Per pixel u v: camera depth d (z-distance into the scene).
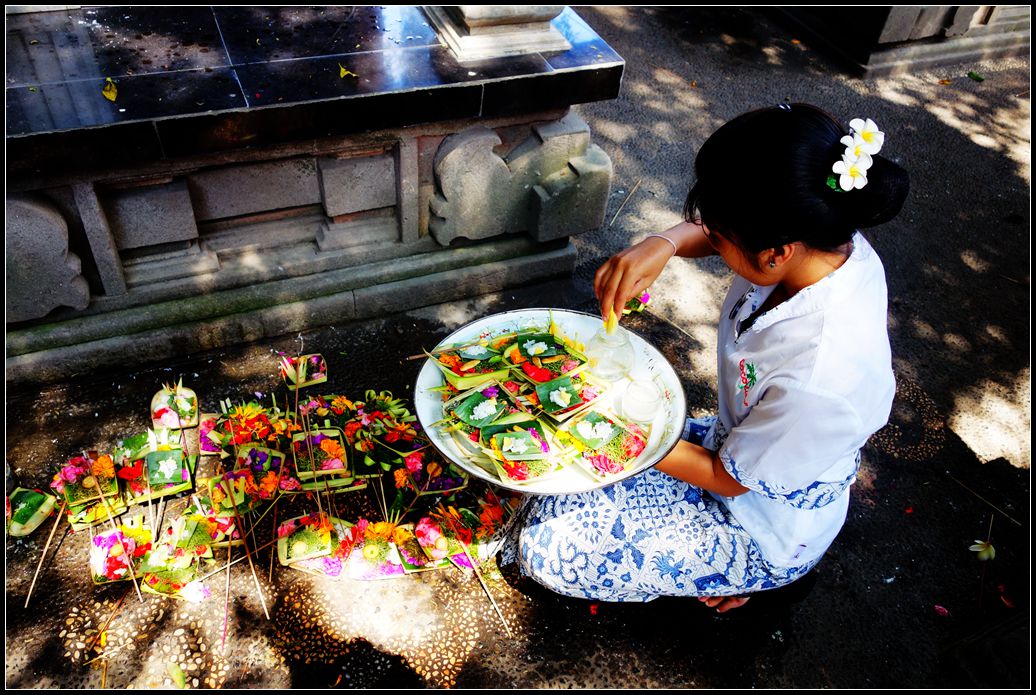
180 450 1.99
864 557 2.01
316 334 2.44
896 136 3.84
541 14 2.16
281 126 1.91
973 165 3.71
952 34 4.36
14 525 1.82
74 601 1.74
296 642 1.71
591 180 2.40
